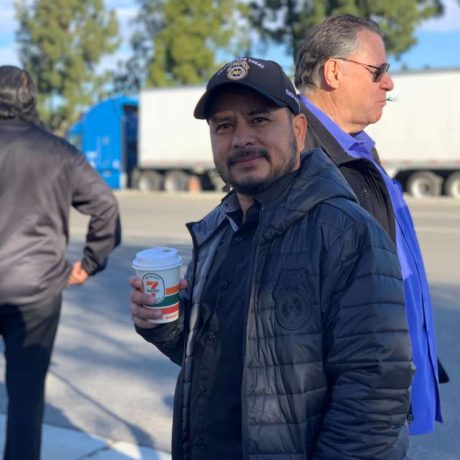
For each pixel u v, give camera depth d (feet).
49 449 12.69
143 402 15.05
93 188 10.33
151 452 12.63
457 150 64.59
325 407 5.41
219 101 5.93
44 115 125.39
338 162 7.37
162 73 109.40
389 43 87.40
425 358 7.44
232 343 5.87
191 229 6.84
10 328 9.83
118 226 10.84
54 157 9.98
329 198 5.56
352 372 5.21
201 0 105.91
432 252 33.37
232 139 5.95
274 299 5.45
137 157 86.38
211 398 5.97
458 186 66.95
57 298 10.05
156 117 80.43
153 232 42.83
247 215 6.07
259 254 5.59
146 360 17.81
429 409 7.33
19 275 9.63
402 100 66.39
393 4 85.46
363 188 7.45
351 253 5.34
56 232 10.01
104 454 12.53
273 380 5.41
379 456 5.14
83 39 123.75
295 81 8.39
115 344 19.19
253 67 5.81
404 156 66.85
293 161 6.01
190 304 6.48
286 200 5.65
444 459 12.35
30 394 9.75
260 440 5.41
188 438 6.34
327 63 7.91
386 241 5.52
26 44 124.26
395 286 5.37
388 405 5.16
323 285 5.37
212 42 108.37
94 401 15.11
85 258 10.98
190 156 78.89
